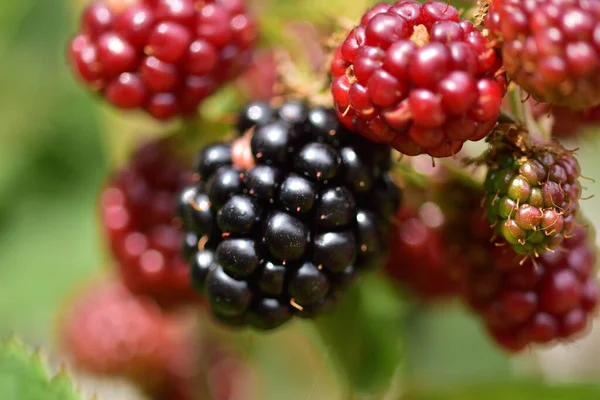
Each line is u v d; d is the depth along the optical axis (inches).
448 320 9.8
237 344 9.8
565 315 7.7
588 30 6.6
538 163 7.0
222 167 7.4
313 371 10.0
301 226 7.2
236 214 7.2
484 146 7.6
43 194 11.6
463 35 6.8
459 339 9.8
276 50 8.4
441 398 8.6
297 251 7.2
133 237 8.5
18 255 11.2
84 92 11.3
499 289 7.7
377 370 8.4
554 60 6.6
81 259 11.2
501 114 7.1
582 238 7.7
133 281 8.6
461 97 6.7
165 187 8.4
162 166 8.4
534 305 7.7
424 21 6.9
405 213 8.4
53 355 10.2
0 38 11.2
